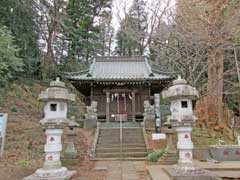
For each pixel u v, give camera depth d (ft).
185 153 22.15
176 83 23.58
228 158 33.24
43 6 78.02
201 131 50.85
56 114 22.93
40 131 45.83
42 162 32.37
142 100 66.64
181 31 46.34
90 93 68.08
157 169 27.02
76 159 33.12
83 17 99.76
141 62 77.20
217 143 43.68
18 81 73.97
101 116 65.16
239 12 42.96
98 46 104.73
